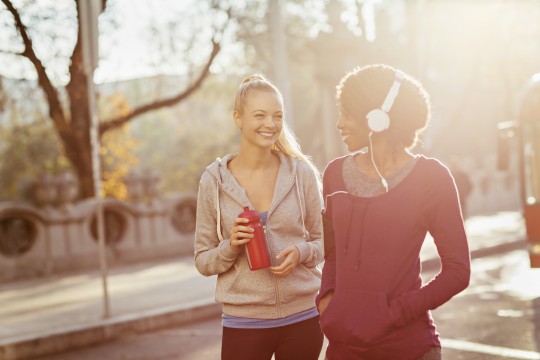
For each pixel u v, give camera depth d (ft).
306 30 111.04
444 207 9.27
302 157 12.84
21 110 76.13
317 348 12.55
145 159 185.47
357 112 9.53
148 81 79.66
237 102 12.41
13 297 50.21
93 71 34.81
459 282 9.12
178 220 80.33
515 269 48.42
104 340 32.65
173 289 45.70
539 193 37.55
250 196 12.42
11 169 134.00
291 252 11.91
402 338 9.23
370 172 9.57
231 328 12.35
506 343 26.50
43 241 68.03
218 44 77.61
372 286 9.25
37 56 65.72
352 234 9.40
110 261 72.95
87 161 77.82
